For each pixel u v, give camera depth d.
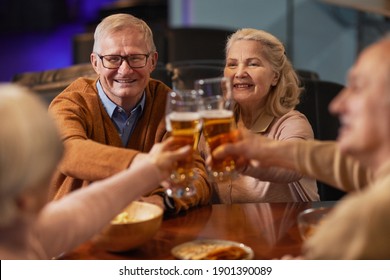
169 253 1.61
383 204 1.15
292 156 1.65
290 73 2.39
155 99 2.30
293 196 2.31
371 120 1.19
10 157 1.08
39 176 1.12
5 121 1.09
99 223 1.42
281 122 2.35
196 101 1.59
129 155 1.87
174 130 1.59
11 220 1.14
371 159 1.23
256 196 2.30
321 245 1.22
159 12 6.61
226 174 1.69
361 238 1.16
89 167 1.90
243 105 2.39
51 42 8.94
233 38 2.42
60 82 2.85
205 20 6.07
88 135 2.21
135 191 1.48
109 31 2.20
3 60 8.13
